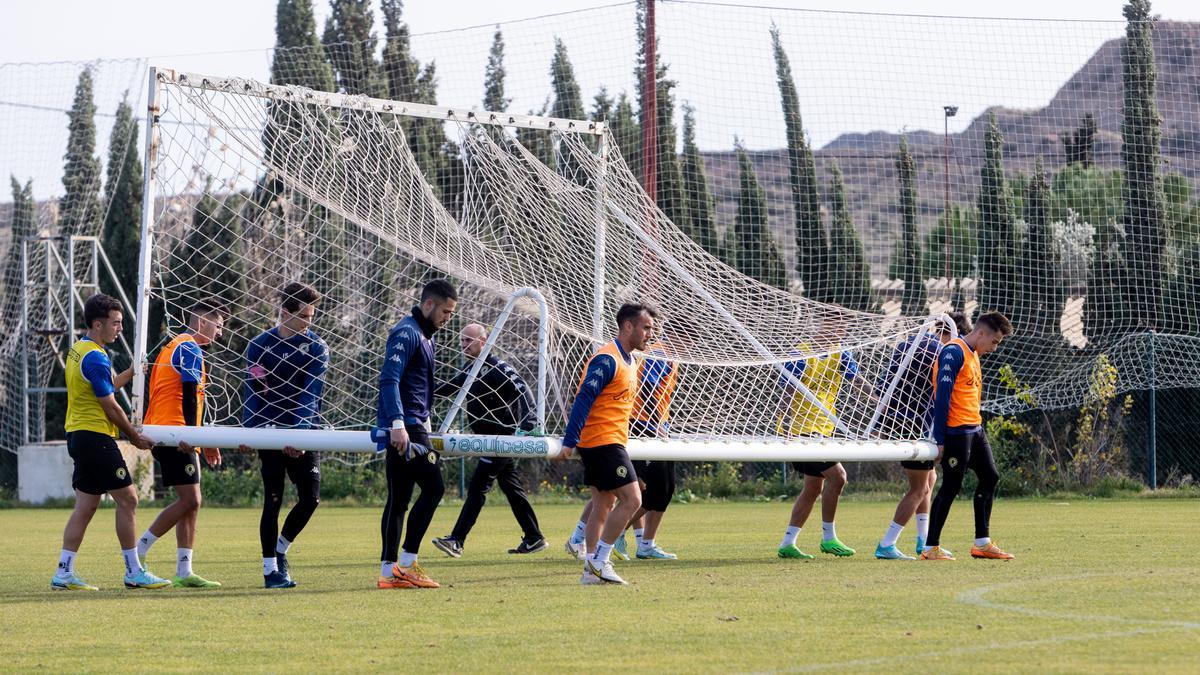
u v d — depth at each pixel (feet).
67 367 62.08
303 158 79.30
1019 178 142.41
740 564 69.77
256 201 80.64
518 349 101.04
